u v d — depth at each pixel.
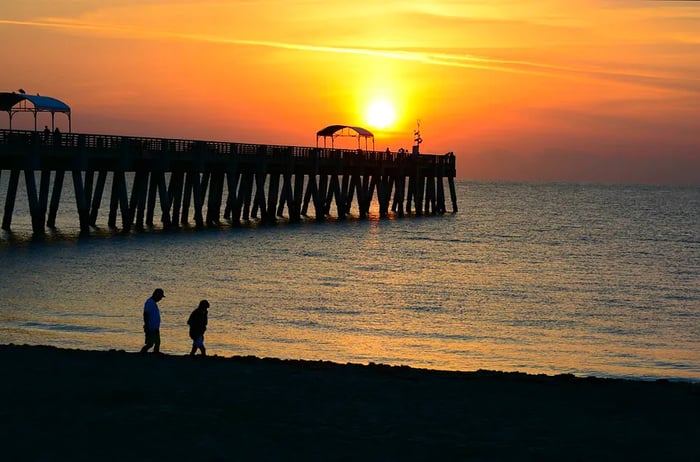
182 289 67.88
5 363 32.22
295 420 25.91
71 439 23.64
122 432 24.25
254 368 32.38
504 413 27.34
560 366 46.56
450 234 133.00
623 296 75.56
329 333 53.47
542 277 87.50
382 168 147.38
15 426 24.58
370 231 128.12
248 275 77.81
